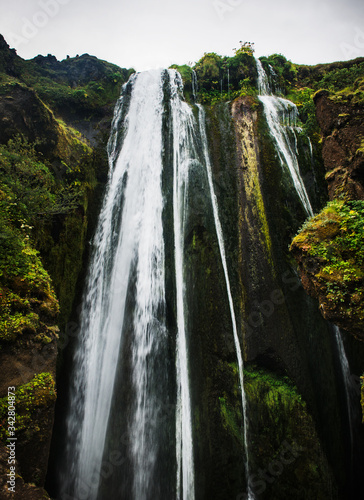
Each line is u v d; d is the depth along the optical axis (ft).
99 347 29.60
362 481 27.43
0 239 21.81
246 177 35.70
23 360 18.54
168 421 25.88
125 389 26.21
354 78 46.26
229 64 51.13
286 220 32.91
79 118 48.44
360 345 30.91
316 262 18.39
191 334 28.73
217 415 25.58
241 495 23.35
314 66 58.13
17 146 28.45
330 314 17.29
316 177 38.09
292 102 46.55
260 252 31.42
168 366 27.96
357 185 23.67
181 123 42.06
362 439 28.99
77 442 25.44
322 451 24.50
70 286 30.37
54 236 30.42
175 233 33.55
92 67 56.65
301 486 23.25
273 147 37.14
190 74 50.60
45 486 23.00
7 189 25.64
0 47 43.70
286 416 25.41
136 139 42.55
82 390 27.58
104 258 34.09
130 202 36.96
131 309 30.60
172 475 23.80
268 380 27.30
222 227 34.14
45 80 51.11
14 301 19.63
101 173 39.55
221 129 40.65
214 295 29.94
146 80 49.11
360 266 16.83
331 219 19.77
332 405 27.43
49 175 31.30
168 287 31.01
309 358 27.99
